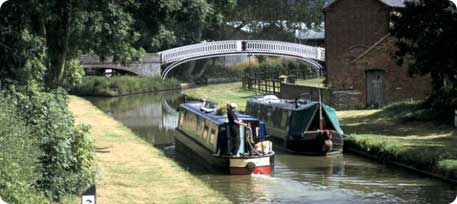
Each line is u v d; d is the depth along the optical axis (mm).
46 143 12930
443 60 26531
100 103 52781
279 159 25938
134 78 63750
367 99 38219
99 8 20625
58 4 20016
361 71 38406
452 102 29453
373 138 26203
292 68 77500
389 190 19531
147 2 21984
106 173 17547
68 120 14547
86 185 14000
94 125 31781
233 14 76062
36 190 12320
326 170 23188
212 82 73750
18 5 18188
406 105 34125
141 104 51906
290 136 27750
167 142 31062
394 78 37938
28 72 17375
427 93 37375
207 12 23203
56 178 13031
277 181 21297
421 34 27016
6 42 17391
